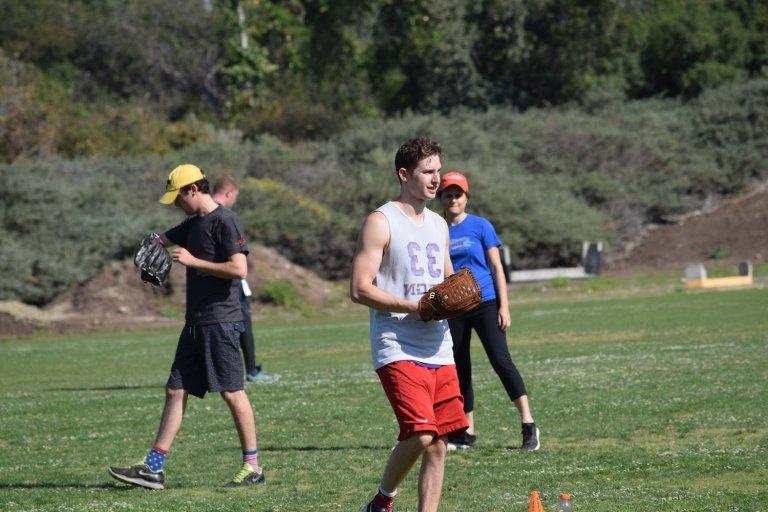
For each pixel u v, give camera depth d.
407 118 162.12
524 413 29.72
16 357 70.50
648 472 25.48
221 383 26.05
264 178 132.38
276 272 113.50
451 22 197.38
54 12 197.00
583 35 193.62
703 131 165.25
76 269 110.31
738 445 28.56
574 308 92.06
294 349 67.69
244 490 25.33
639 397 37.50
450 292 19.73
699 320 72.38
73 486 26.38
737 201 152.25
